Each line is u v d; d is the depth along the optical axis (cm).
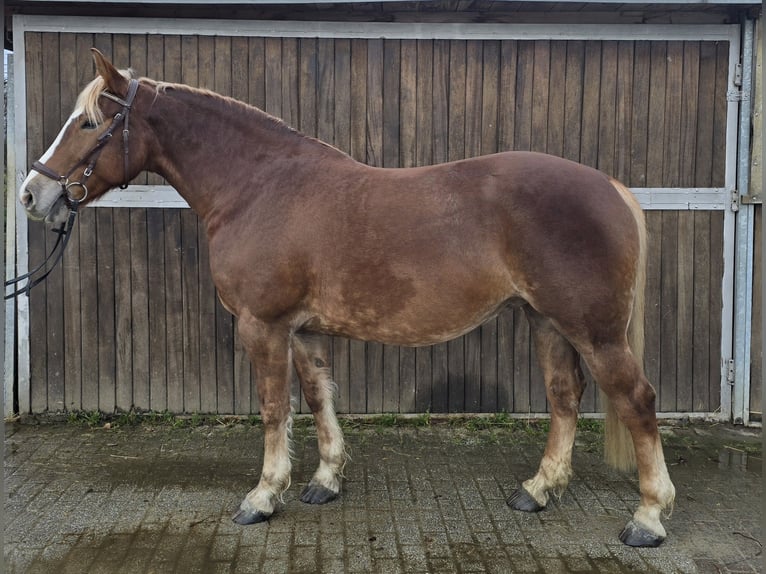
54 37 334
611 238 211
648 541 220
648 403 216
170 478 280
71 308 349
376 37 339
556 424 251
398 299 221
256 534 230
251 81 340
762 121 338
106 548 219
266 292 228
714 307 354
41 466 293
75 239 346
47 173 226
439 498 262
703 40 341
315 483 260
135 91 237
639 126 345
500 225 215
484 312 224
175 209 347
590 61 341
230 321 354
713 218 351
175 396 356
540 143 345
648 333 354
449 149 346
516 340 355
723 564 210
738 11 336
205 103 244
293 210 228
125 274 349
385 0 310
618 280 211
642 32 339
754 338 355
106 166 234
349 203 225
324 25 337
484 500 260
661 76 343
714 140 347
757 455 313
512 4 321
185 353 354
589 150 346
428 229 217
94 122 230
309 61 340
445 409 357
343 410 357
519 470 293
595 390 358
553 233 211
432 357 355
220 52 338
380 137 344
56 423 350
